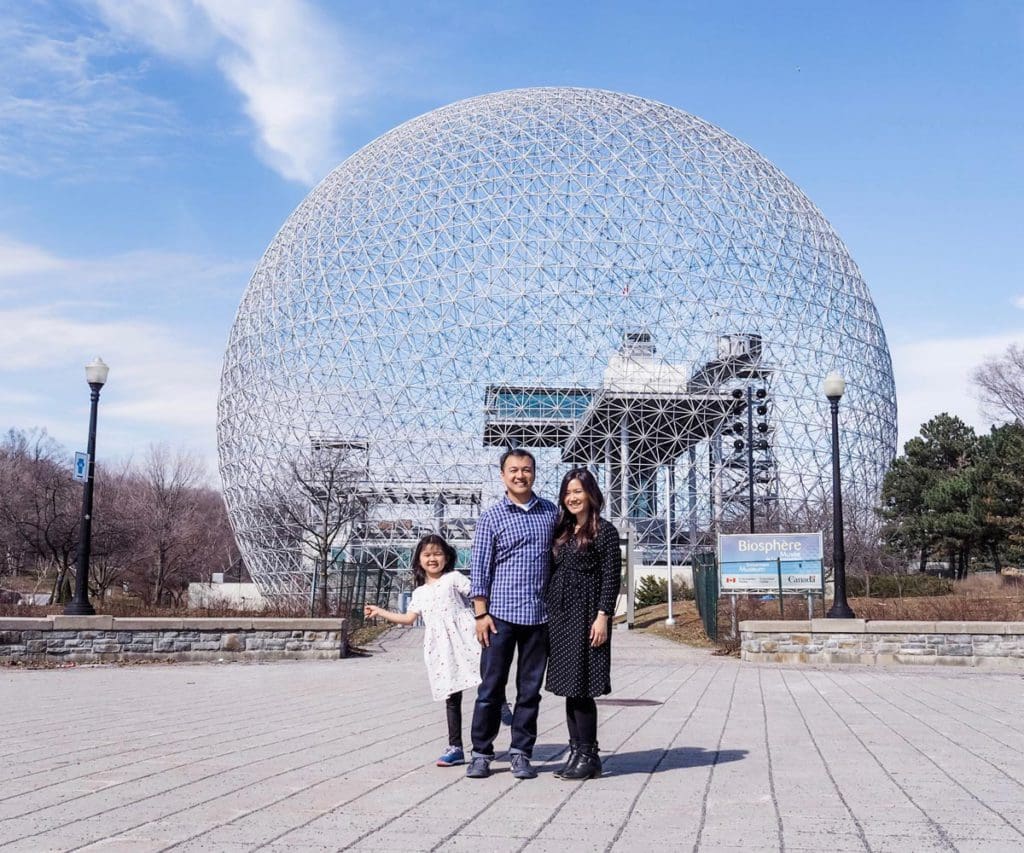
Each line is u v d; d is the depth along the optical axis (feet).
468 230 185.47
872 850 17.75
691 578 176.04
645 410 179.01
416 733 33.91
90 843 18.15
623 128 198.18
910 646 71.51
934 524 172.04
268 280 211.41
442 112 216.95
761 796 22.75
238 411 210.79
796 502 180.96
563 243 181.98
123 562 235.61
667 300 181.88
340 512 165.07
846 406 198.29
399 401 182.39
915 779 25.00
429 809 21.31
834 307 201.98
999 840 18.48
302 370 193.06
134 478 305.73
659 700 46.19
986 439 191.93
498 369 179.22
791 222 202.08
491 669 25.67
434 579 29.22
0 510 200.85
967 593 139.44
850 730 35.06
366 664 71.20
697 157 197.06
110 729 34.32
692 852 17.61
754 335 186.50
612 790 23.53
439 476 180.04
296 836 18.76
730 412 181.88
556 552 25.86
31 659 68.49
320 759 27.94
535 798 22.59
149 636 71.41
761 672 64.90
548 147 192.03
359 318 188.34
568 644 25.09
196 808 21.16
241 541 214.48
